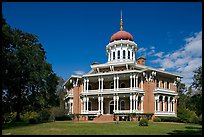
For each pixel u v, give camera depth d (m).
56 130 23.97
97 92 53.78
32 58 41.50
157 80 53.34
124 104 52.88
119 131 23.77
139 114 46.19
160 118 45.66
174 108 55.56
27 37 44.53
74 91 58.44
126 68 53.47
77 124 34.03
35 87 43.75
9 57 34.25
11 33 36.41
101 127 28.34
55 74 49.75
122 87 54.34
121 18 63.75
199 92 31.19
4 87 35.62
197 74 31.06
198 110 31.58
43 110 50.88
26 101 43.44
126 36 60.12
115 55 58.91
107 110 54.88
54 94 50.53
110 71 55.09
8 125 32.47
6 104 40.53
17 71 37.34
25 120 45.25
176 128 28.92
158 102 50.84
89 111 53.91
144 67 53.72
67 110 58.53
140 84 51.47
